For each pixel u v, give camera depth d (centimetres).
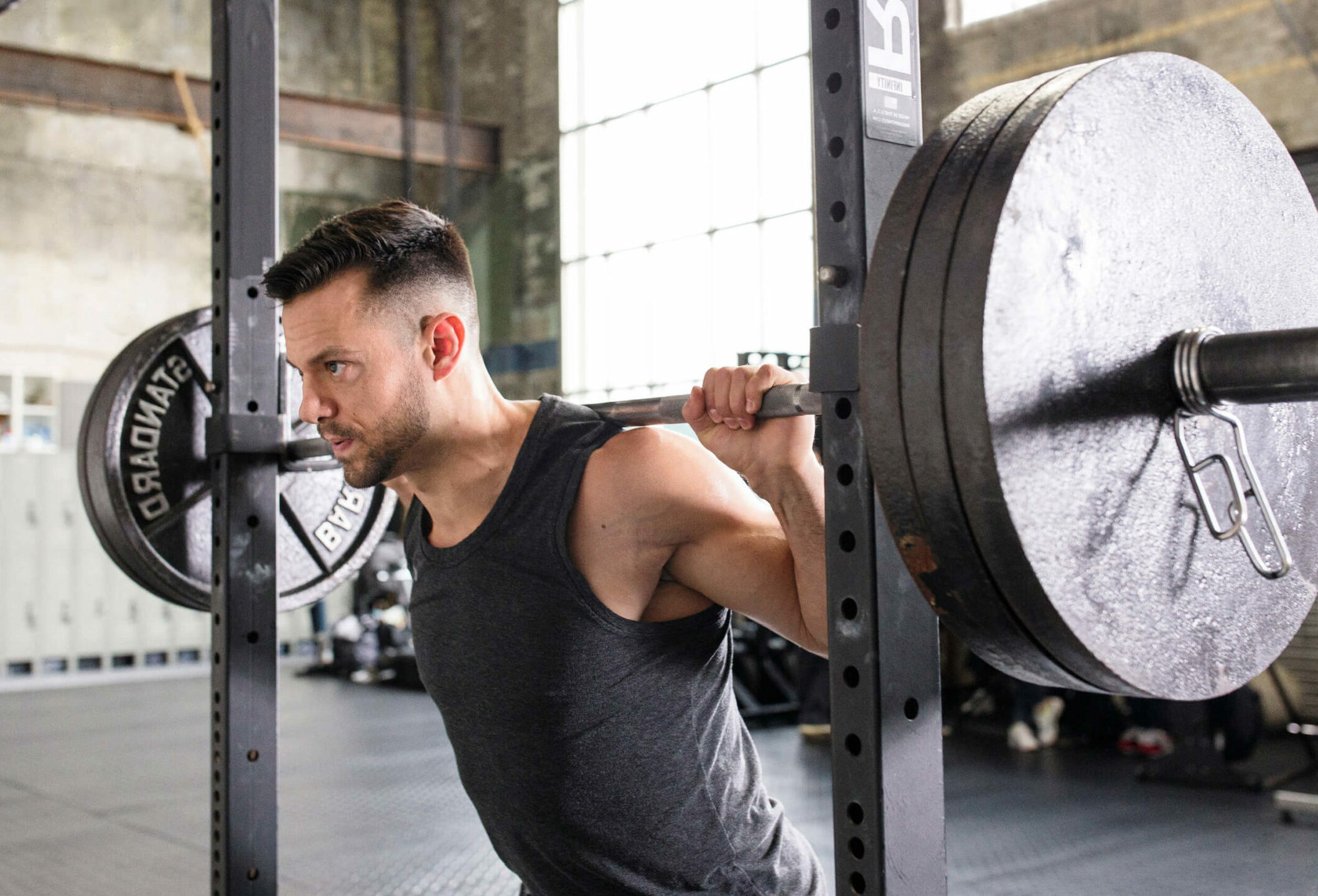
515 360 1253
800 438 99
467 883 365
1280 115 691
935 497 71
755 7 1054
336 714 706
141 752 597
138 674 924
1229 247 82
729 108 1073
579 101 1202
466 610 113
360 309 110
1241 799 454
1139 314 75
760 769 124
